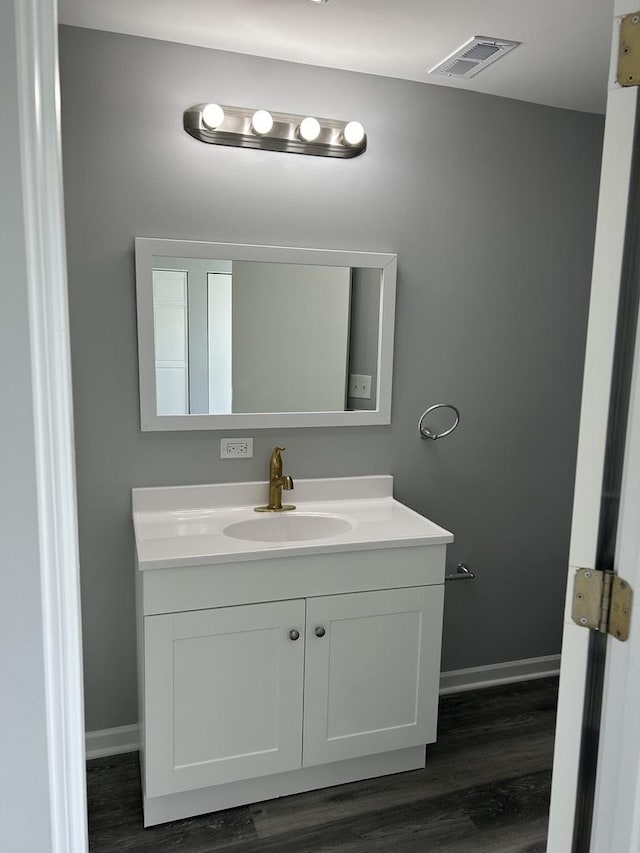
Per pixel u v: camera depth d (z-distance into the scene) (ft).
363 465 8.81
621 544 3.44
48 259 3.17
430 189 8.56
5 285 3.12
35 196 3.09
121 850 6.66
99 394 7.62
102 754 8.18
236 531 7.71
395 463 8.96
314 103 7.93
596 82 8.13
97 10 6.61
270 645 6.93
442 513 9.33
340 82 7.99
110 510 7.86
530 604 10.06
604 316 3.41
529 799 7.48
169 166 7.49
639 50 3.20
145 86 7.29
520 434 9.57
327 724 7.31
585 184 9.34
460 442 9.26
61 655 3.42
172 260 7.59
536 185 9.07
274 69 7.71
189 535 7.15
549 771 7.98
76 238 7.29
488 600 9.80
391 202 8.41
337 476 8.71
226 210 7.76
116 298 7.52
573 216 9.34
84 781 3.61
